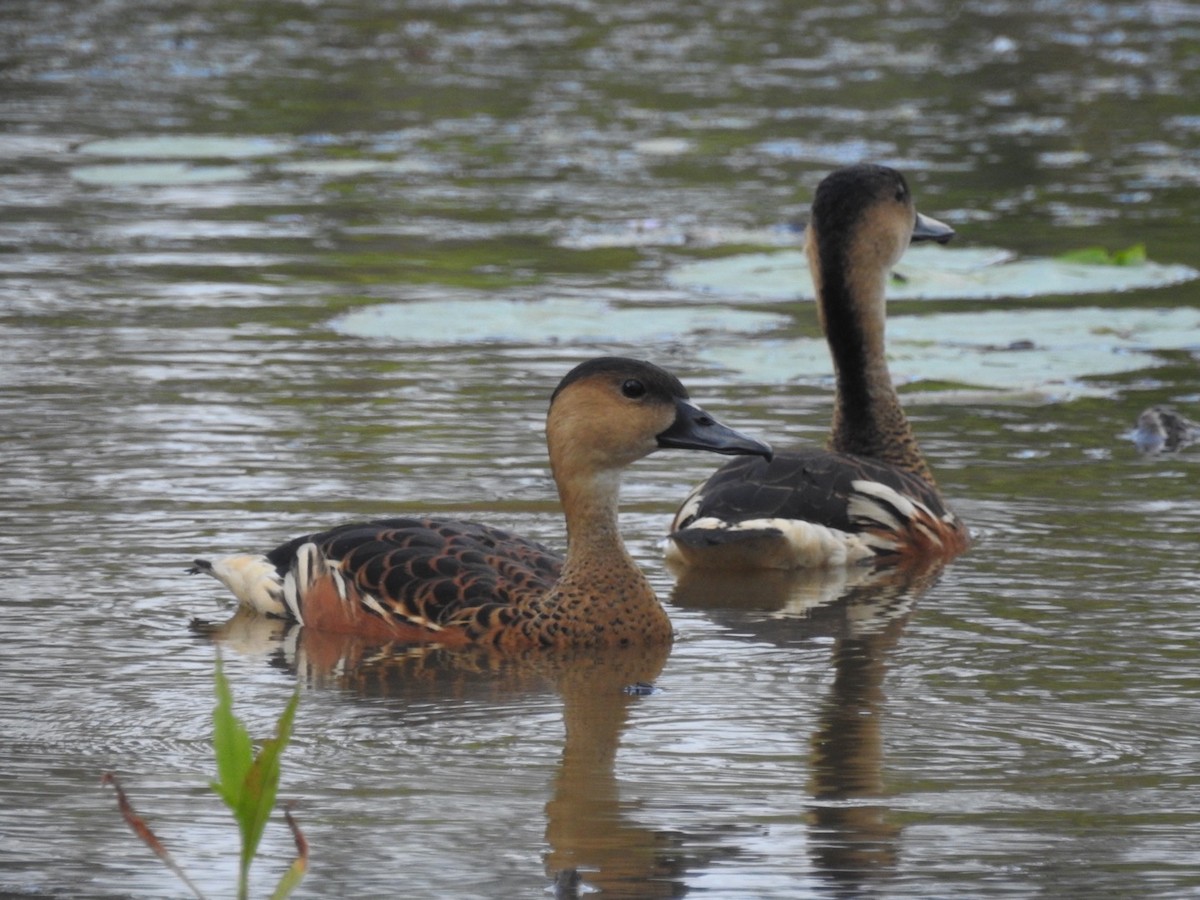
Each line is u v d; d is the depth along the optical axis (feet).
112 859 27.96
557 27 139.85
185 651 37.99
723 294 70.90
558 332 64.08
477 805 29.99
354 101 114.32
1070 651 37.68
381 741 32.86
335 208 87.30
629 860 27.91
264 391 57.36
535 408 55.88
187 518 45.83
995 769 31.53
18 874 27.48
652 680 36.45
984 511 47.70
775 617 40.83
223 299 69.67
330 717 34.14
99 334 64.28
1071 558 44.01
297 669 37.11
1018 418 56.49
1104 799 30.22
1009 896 26.73
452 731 33.50
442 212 86.28
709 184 91.97
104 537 44.45
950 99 112.78
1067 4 147.74
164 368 59.98
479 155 99.96
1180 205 86.74
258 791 21.63
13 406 55.36
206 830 28.99
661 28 139.44
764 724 33.76
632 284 72.28
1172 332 65.41
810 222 51.39
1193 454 52.54
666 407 39.42
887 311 69.51
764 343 63.36
